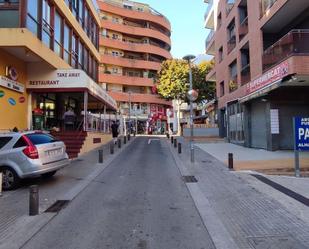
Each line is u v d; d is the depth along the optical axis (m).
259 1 20.97
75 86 19.33
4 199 8.85
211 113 47.69
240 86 25.58
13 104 17.03
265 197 8.59
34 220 6.96
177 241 5.73
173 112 70.25
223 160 15.80
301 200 8.23
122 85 64.25
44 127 20.23
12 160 10.03
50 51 18.20
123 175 12.20
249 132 23.31
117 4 66.94
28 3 16.03
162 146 24.83
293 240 5.68
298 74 15.00
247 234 6.02
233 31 29.02
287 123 19.77
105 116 27.77
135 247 5.49
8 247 5.56
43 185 10.44
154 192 9.41
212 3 37.62
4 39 14.98
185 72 47.78
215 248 5.40
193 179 11.25
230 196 8.83
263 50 20.92
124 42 63.91
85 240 5.84
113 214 7.34
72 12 23.28
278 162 14.41
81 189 9.84
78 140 18.83
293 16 18.98
